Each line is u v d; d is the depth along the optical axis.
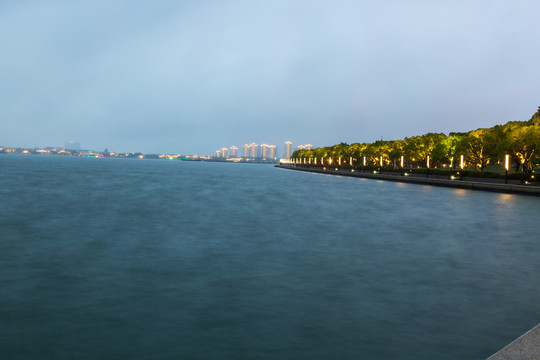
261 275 12.54
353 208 33.06
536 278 12.22
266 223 24.38
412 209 32.47
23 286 11.40
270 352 7.40
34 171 111.00
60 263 14.10
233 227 22.72
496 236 20.11
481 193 49.88
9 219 25.50
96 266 13.66
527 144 73.75
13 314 9.24
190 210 31.06
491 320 8.81
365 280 11.98
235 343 7.76
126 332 8.27
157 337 8.04
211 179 87.69
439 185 66.62
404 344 7.67
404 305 9.80
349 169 138.25
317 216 27.84
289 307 9.69
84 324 8.67
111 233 20.48
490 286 11.39
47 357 7.25
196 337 8.03
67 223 23.94
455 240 18.91
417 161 131.88
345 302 10.02
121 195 44.28
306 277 12.32
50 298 10.37
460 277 12.31
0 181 66.94
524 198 42.91
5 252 15.90
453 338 7.91
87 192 47.78
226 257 15.07
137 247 16.94
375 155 151.12
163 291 10.95
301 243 17.97
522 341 6.27
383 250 16.50
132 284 11.59
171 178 89.50
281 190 55.12
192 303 9.98
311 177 102.69
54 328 8.47
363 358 7.14
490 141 86.62
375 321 8.78
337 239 19.02
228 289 11.11
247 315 9.16
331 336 8.03
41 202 36.09
